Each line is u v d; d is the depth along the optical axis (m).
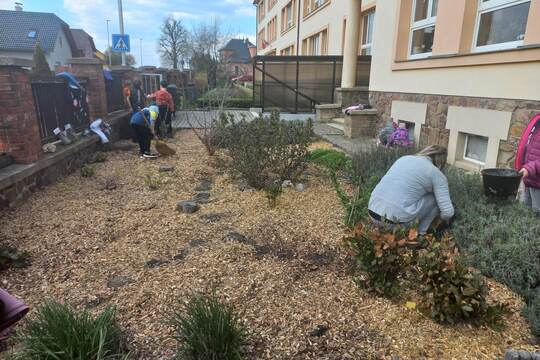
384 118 9.21
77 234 4.31
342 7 15.22
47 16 45.78
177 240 4.15
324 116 12.34
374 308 2.98
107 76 10.75
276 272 3.48
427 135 7.39
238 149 6.22
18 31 44.06
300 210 5.00
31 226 4.51
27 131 5.54
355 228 3.24
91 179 6.60
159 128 10.70
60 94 7.34
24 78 5.50
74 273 3.49
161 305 2.98
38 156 5.88
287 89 14.32
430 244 3.03
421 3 8.05
